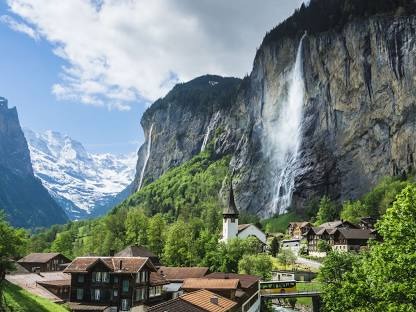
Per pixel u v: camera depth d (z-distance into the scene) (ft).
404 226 121.80
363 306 126.00
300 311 341.62
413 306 111.24
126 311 264.72
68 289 297.53
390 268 115.24
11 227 187.11
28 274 318.65
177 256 461.37
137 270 266.77
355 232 523.70
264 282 350.23
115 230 604.90
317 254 554.05
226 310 190.19
